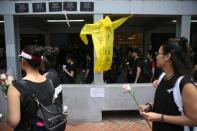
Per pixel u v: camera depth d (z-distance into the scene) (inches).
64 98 255.1
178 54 80.1
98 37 243.8
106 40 243.6
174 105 80.2
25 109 86.9
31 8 247.4
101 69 249.4
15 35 264.2
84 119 257.9
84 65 386.6
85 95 256.2
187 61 80.4
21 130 87.4
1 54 315.0
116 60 364.2
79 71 324.8
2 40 441.1
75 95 255.9
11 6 248.2
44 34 456.1
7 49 255.6
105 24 241.3
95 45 243.3
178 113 80.1
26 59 92.6
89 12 246.8
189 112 75.5
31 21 340.8
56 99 101.6
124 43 464.8
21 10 247.4
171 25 448.1
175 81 79.0
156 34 462.0
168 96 81.4
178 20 272.8
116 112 291.3
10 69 255.4
